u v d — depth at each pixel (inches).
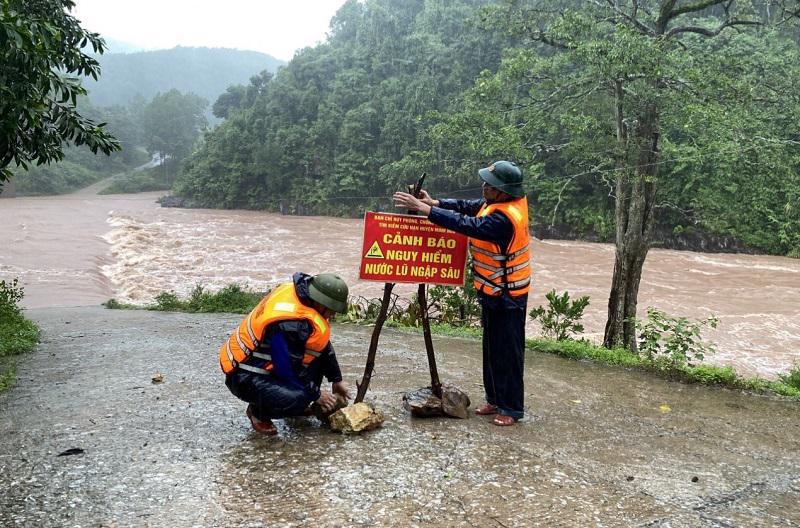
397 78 2910.9
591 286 975.0
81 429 172.1
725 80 439.5
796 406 222.1
